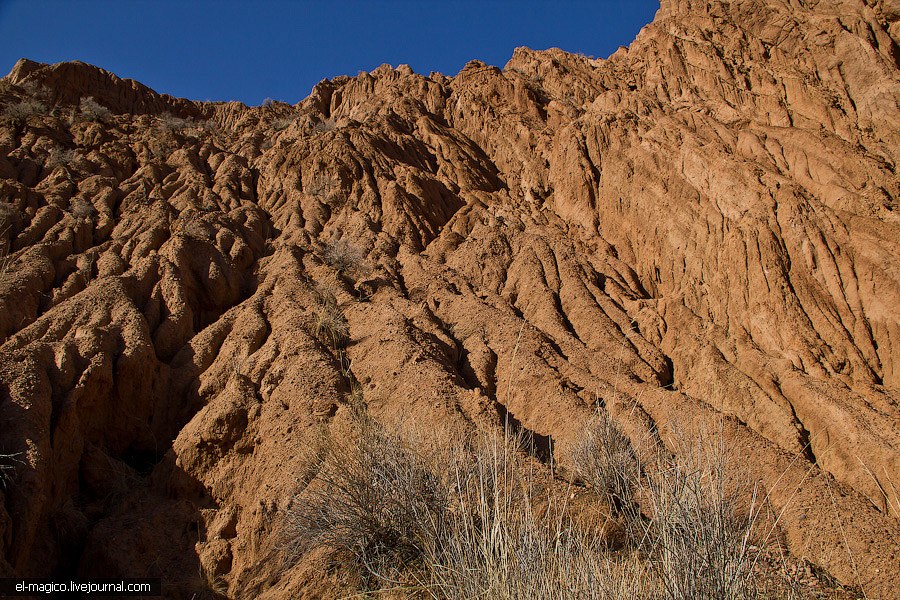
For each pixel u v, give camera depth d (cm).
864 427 829
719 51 1902
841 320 1065
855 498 716
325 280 1372
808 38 1752
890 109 1448
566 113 2219
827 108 1499
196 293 1328
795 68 1684
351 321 1233
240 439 932
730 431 842
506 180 2038
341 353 1116
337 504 680
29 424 812
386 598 595
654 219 1434
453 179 1991
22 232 1384
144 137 2139
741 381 983
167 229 1520
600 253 1487
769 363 1003
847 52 1622
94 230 1483
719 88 1745
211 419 931
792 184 1239
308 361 1041
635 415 895
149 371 1052
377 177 1884
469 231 1709
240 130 2603
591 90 2361
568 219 1678
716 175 1352
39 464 771
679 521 446
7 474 741
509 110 2353
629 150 1622
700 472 488
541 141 2045
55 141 1900
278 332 1156
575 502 696
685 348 1105
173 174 1875
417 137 2272
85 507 866
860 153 1277
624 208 1549
